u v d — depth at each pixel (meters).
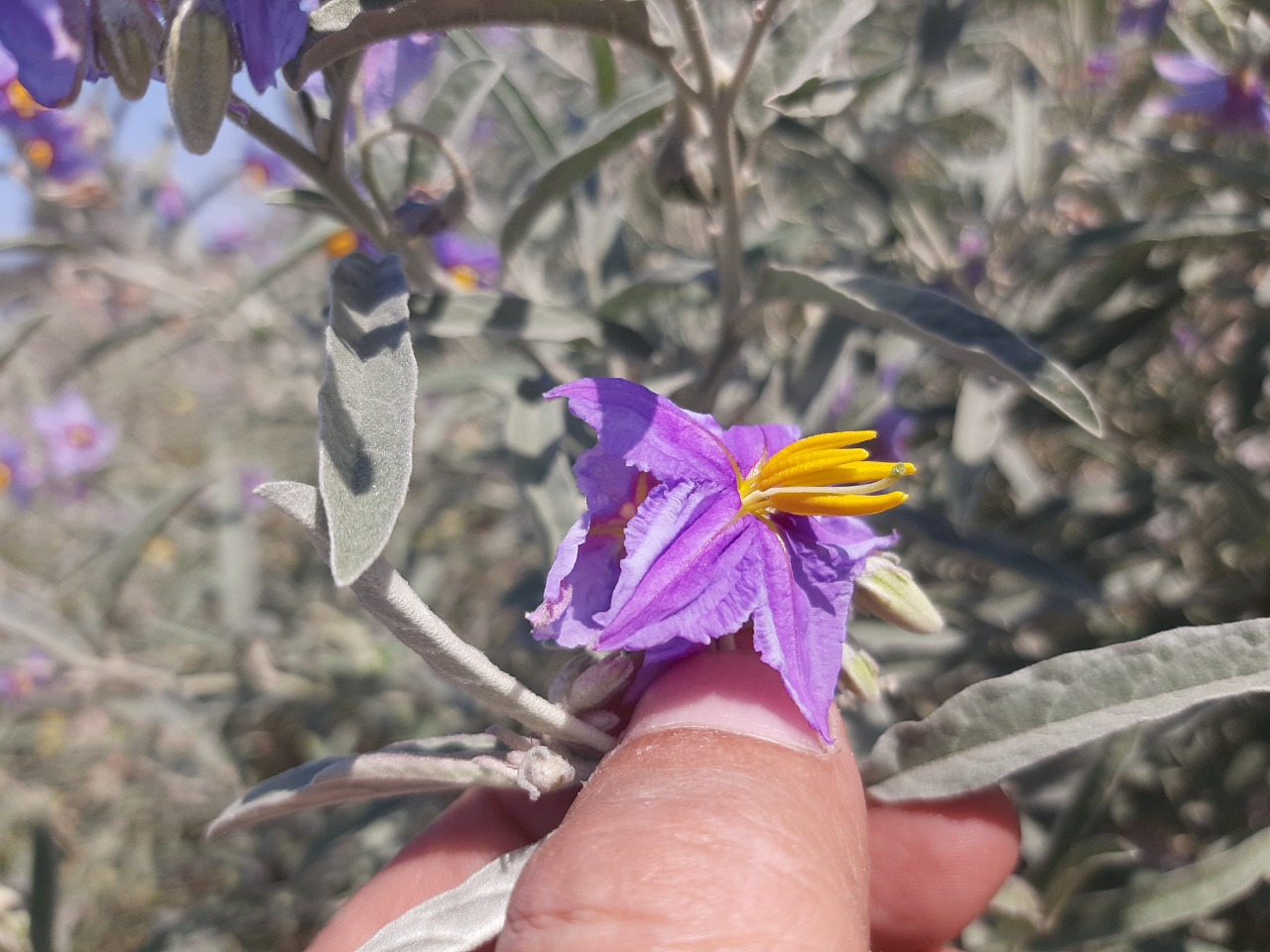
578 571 0.07
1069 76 0.17
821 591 0.07
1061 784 0.13
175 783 0.24
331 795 0.07
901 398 0.18
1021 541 0.15
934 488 0.15
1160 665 0.07
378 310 0.06
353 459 0.05
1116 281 0.14
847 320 0.13
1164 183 0.16
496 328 0.10
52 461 0.23
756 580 0.07
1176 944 0.11
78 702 0.20
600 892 0.06
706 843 0.06
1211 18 0.16
